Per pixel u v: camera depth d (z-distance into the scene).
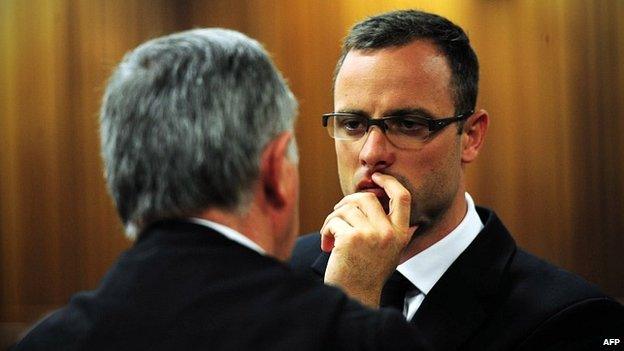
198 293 2.97
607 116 13.29
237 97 3.17
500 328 4.93
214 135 3.11
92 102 13.48
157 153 3.12
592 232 13.33
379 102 4.89
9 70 13.59
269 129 3.24
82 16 13.40
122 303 3.00
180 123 3.12
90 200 13.67
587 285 5.12
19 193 13.70
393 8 13.02
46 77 13.55
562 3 13.22
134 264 3.11
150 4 13.22
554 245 13.27
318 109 13.12
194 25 13.16
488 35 13.12
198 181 3.11
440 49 4.98
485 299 5.05
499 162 13.22
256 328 2.89
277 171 3.26
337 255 4.56
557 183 13.25
